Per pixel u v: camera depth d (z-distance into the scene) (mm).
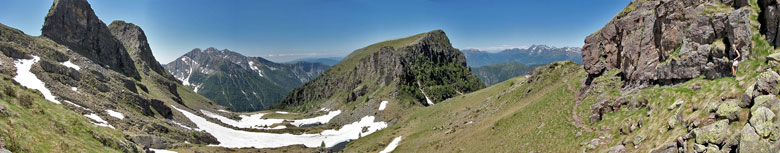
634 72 55250
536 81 105312
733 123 26797
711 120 29438
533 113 72812
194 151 88062
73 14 197375
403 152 97312
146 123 102875
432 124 132500
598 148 42469
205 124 158500
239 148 119688
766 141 22828
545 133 57375
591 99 60188
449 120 126312
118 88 132375
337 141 156750
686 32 45188
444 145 85562
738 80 33406
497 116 92625
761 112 24000
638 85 52625
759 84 26328
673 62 45031
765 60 32594
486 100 131375
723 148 25625
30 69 107375
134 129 92875
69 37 190250
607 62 68688
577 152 45125
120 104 116688
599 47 71500
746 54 35250
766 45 33719
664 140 33250
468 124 100250
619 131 43312
